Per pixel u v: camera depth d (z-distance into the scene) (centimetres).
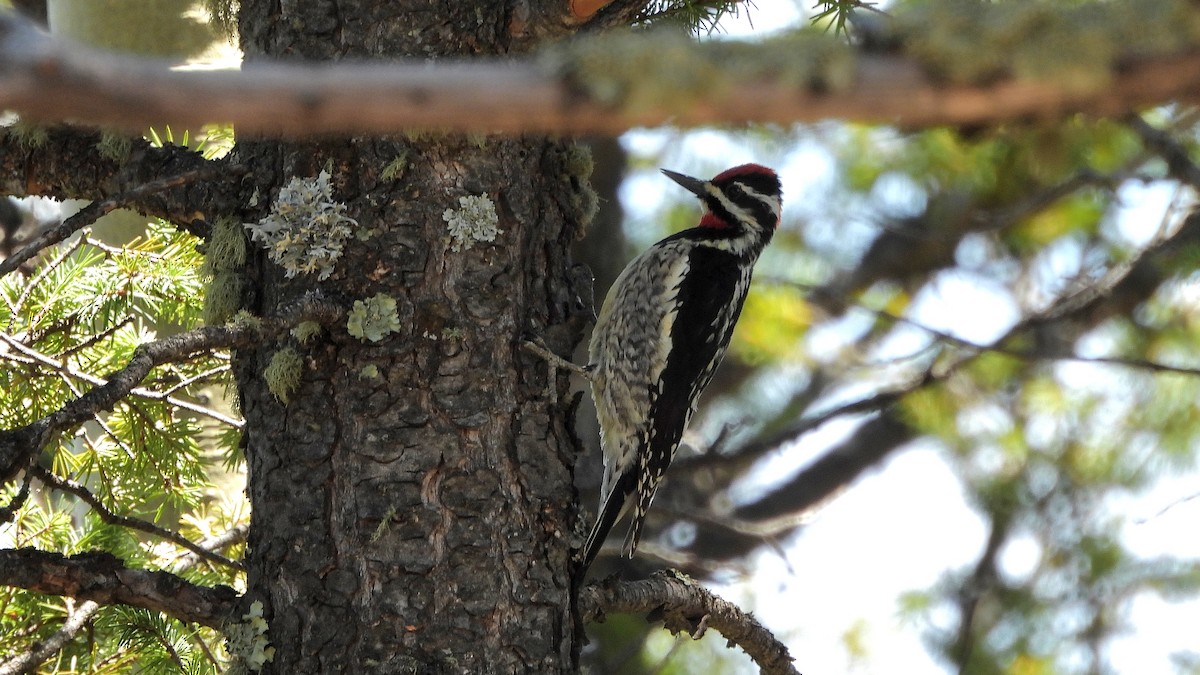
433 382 735
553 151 809
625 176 1880
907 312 1912
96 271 948
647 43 229
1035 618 1898
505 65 245
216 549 962
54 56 214
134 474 938
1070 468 1778
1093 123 298
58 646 830
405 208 742
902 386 1706
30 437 591
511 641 729
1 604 898
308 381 734
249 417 760
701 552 2038
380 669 707
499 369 751
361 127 241
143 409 922
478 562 726
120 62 220
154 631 862
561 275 809
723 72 228
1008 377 1747
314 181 741
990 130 242
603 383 1133
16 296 936
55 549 922
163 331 1045
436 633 714
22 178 825
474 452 736
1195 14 218
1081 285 1560
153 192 719
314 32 745
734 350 1967
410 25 744
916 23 229
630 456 1128
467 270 749
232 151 796
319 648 712
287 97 228
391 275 736
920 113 229
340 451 729
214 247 768
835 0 736
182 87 222
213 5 874
